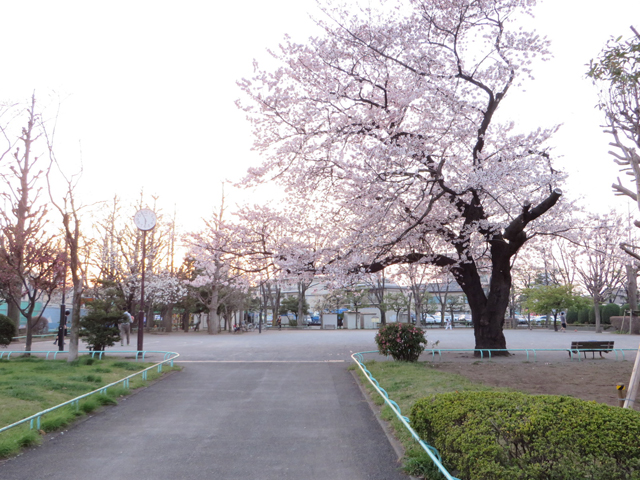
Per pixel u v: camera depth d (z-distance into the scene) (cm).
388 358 1633
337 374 1270
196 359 1639
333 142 1361
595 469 346
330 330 4984
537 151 1467
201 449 602
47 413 749
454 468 464
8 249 1678
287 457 570
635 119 698
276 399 928
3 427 626
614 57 675
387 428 699
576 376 1215
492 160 1435
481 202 1573
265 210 1507
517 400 450
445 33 1448
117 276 3631
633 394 651
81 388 968
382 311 4862
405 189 1320
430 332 4056
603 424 368
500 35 1420
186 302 4234
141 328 1842
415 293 4525
